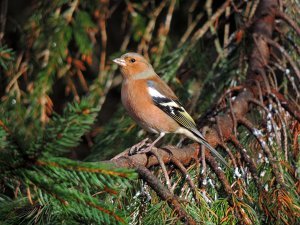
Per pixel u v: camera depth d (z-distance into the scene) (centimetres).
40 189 493
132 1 1365
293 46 1121
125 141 1081
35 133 436
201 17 1270
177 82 1137
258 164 797
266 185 744
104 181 477
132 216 646
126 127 1095
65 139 429
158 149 752
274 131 861
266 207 700
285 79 1052
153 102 970
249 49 1138
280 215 692
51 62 1029
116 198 662
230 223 658
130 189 678
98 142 1127
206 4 1215
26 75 1080
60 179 471
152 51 1184
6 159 435
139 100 973
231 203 674
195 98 1090
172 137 1044
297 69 1032
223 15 1331
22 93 1033
